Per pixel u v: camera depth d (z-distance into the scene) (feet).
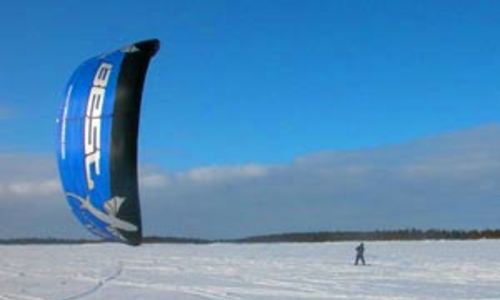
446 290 69.56
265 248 211.61
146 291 72.90
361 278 84.58
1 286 79.77
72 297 68.54
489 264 107.65
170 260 136.67
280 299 63.67
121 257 152.56
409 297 64.13
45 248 222.69
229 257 147.64
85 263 127.54
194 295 68.28
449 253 145.38
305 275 90.89
